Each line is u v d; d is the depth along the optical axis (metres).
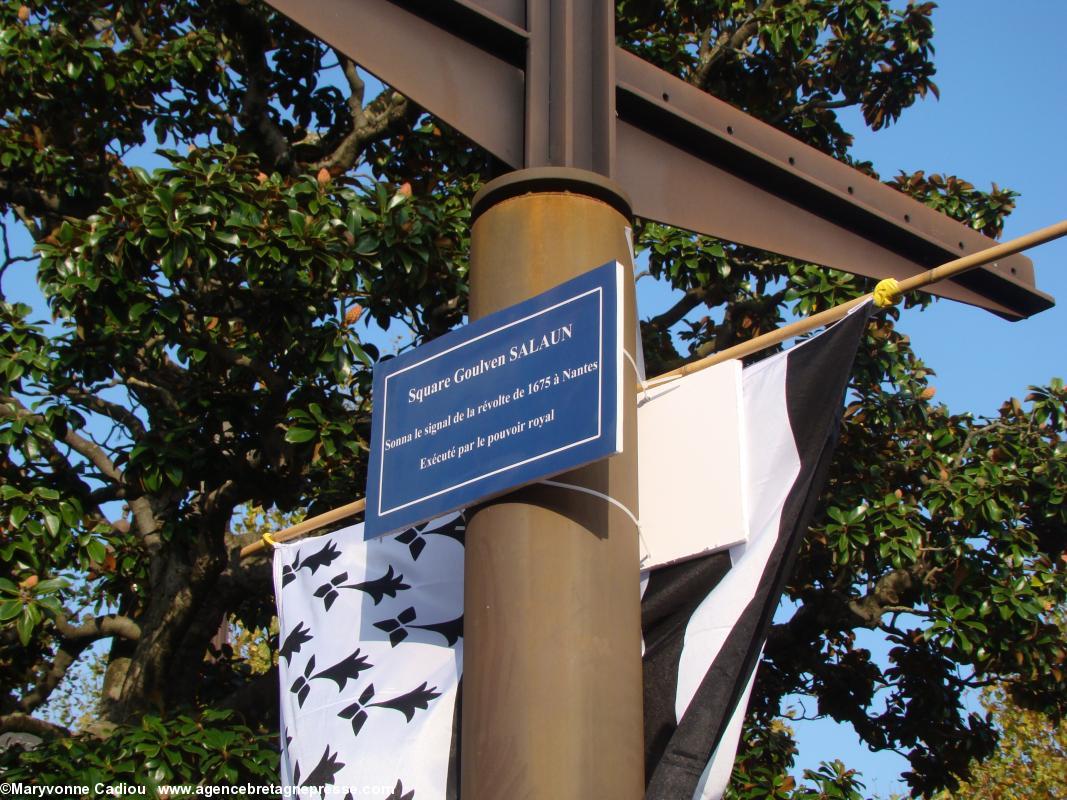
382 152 11.16
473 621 3.56
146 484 8.55
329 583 5.59
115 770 7.54
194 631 9.59
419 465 3.96
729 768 3.73
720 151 4.38
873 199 4.46
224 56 10.84
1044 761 23.06
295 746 5.23
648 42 11.59
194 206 8.16
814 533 10.05
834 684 11.20
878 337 10.38
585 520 3.58
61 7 10.84
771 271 10.75
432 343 4.13
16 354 8.38
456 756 4.76
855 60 11.50
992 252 3.87
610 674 3.43
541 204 3.99
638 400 4.42
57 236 8.52
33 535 7.99
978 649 10.23
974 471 10.30
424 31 4.17
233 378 9.12
